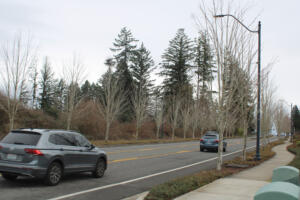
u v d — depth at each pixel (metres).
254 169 13.54
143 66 54.53
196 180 9.25
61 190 8.48
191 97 53.19
